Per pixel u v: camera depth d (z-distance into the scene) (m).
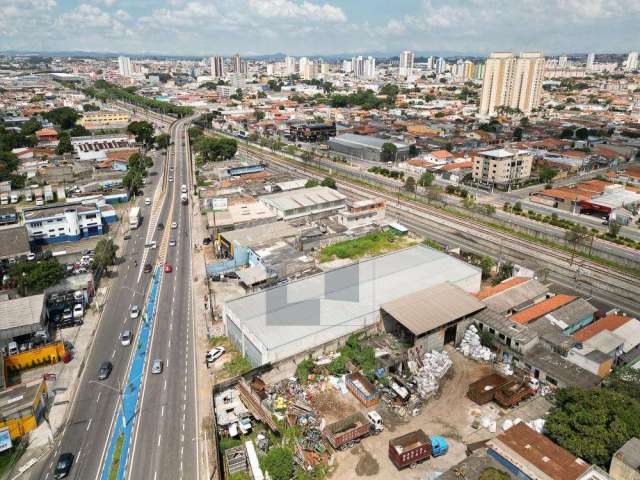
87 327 82.94
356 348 74.19
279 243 109.69
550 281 100.38
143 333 81.25
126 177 162.75
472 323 79.06
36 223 117.00
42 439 58.59
